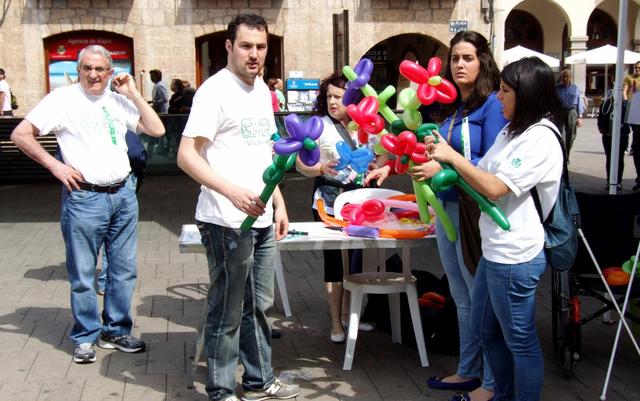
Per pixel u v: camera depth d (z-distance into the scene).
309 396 4.31
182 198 11.81
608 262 4.94
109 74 4.81
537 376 3.58
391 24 22.30
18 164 13.70
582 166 14.52
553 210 3.48
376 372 4.68
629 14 29.27
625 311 4.65
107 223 4.86
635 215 4.92
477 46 3.96
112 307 5.04
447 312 4.95
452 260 4.19
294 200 11.72
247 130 3.80
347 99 4.28
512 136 3.43
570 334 4.45
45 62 21.05
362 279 4.89
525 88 3.39
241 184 3.79
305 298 6.32
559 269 3.57
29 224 9.91
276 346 5.16
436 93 3.69
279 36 21.72
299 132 3.35
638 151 11.70
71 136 4.75
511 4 25.70
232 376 4.06
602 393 4.14
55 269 7.33
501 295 3.52
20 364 4.80
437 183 3.42
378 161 5.05
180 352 5.01
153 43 21.25
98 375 4.63
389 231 4.50
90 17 20.92
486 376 4.09
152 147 13.98
